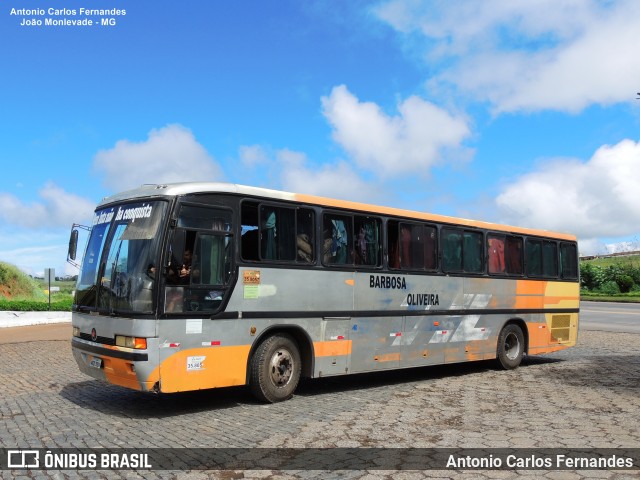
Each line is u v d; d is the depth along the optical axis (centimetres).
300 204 1018
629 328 2645
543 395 1047
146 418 843
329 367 1039
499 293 1410
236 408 914
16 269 3716
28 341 2027
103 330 871
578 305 1659
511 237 1469
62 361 1499
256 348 946
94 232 961
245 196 942
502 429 777
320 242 1041
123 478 591
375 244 1140
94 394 1030
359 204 1116
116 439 727
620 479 579
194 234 873
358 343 1090
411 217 1216
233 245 918
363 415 863
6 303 3042
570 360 1612
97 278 904
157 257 835
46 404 943
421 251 1233
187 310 852
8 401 970
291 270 990
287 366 981
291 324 982
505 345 1427
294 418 842
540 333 1527
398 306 1168
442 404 956
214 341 880
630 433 754
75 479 588
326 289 1040
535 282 1519
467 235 1348
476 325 1346
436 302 1252
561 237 1622
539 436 739
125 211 911
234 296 909
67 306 3256
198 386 859
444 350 1265
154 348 816
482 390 1106
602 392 1079
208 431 765
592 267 5878
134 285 838
